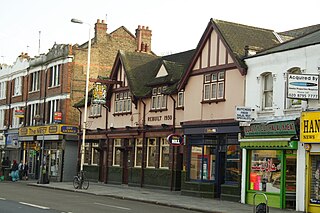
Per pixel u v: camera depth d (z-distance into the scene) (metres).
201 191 28.59
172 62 35.03
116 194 29.64
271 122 24.09
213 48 28.81
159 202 25.08
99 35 48.47
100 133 41.28
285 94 23.92
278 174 24.23
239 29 29.67
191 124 29.67
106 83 38.97
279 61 24.42
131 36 49.97
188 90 30.55
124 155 38.47
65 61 46.94
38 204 21.61
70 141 45.94
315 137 21.86
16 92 56.16
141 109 36.44
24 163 51.47
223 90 27.75
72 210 19.53
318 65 22.27
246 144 25.59
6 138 57.16
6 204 21.06
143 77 38.62
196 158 29.48
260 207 16.67
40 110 50.53
